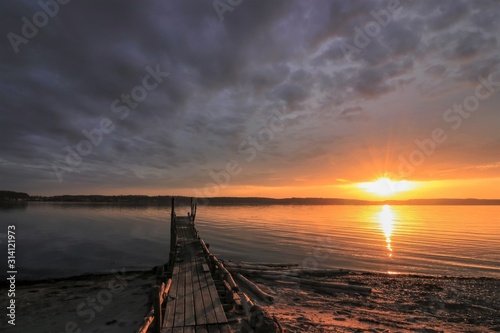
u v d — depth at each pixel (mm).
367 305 10258
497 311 9812
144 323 5203
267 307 9297
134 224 57562
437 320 8836
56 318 10602
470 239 33844
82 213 96625
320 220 66875
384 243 30984
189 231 21984
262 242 31781
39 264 22734
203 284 8445
